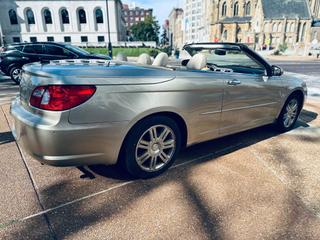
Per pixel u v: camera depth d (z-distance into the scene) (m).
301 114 5.35
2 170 2.78
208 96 2.77
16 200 2.26
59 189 2.44
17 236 1.86
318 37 62.91
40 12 41.38
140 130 2.38
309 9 63.72
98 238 1.85
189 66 3.07
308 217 2.09
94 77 2.08
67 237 1.86
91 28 43.12
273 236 1.89
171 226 1.98
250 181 2.61
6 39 41.44
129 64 2.76
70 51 9.01
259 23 63.19
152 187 2.49
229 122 3.13
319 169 2.88
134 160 2.45
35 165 2.90
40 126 1.96
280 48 49.09
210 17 74.25
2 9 40.28
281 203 2.27
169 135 2.67
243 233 1.92
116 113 2.17
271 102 3.63
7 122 4.50
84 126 2.05
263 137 3.89
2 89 7.95
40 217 2.06
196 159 3.10
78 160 2.12
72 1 41.47
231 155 3.22
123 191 2.42
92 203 2.24
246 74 3.25
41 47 8.91
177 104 2.51
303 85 4.20
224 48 3.53
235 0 69.44
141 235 1.88
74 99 1.99
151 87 2.33
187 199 2.30
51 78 2.00
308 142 3.70
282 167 2.92
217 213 2.12
